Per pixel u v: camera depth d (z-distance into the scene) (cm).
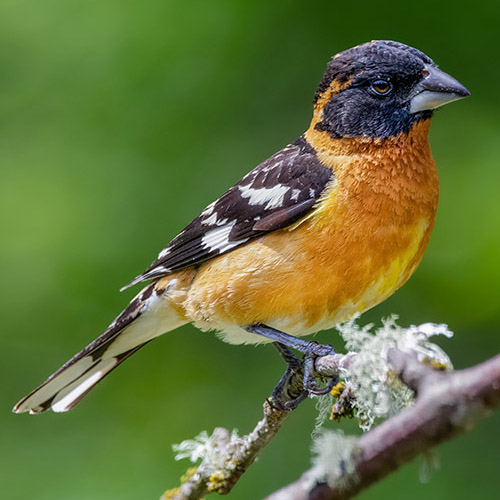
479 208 1172
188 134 1234
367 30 1229
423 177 744
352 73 762
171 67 1248
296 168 753
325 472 395
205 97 1239
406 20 1221
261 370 1157
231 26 1245
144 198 1209
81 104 1259
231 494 1053
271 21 1245
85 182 1224
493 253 1145
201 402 1147
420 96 747
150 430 1136
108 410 1153
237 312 757
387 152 736
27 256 1185
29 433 1138
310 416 1114
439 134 1227
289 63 1240
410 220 730
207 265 784
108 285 1169
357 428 1089
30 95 1273
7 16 1277
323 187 729
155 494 1059
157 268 815
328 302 729
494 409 363
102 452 1113
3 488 1085
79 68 1266
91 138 1249
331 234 716
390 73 748
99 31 1263
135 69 1251
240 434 1113
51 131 1259
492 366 364
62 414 1148
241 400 1140
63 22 1269
